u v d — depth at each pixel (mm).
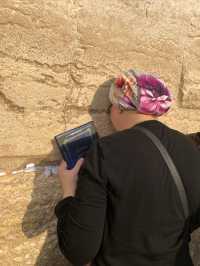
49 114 2041
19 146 1987
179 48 2398
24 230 2074
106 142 1598
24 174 2031
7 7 1827
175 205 1589
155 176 1562
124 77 1876
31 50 1925
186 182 1609
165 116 2422
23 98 1951
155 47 2305
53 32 1967
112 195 1562
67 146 1906
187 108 2516
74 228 1560
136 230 1563
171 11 2324
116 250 1604
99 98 2174
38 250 2135
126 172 1550
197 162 1655
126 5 2162
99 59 2129
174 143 1651
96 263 1671
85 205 1546
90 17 2062
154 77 1890
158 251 1584
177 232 1621
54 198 2141
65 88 2061
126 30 2186
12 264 2070
